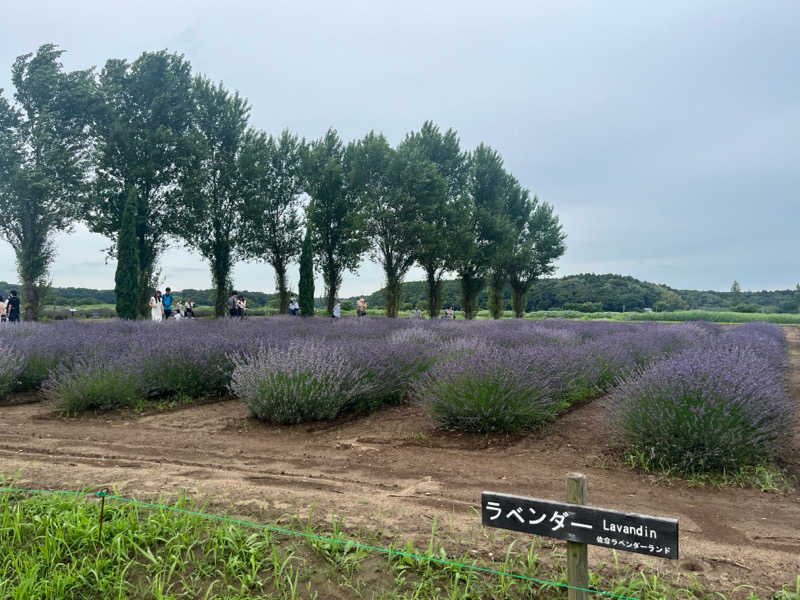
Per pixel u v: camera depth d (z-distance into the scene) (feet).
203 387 27.94
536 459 16.26
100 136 94.22
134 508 10.59
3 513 10.30
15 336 37.45
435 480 14.11
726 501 12.72
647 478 14.46
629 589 8.16
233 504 11.46
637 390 16.99
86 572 8.62
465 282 123.13
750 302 319.27
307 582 8.50
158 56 96.99
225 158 106.01
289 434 19.81
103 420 22.41
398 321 67.05
